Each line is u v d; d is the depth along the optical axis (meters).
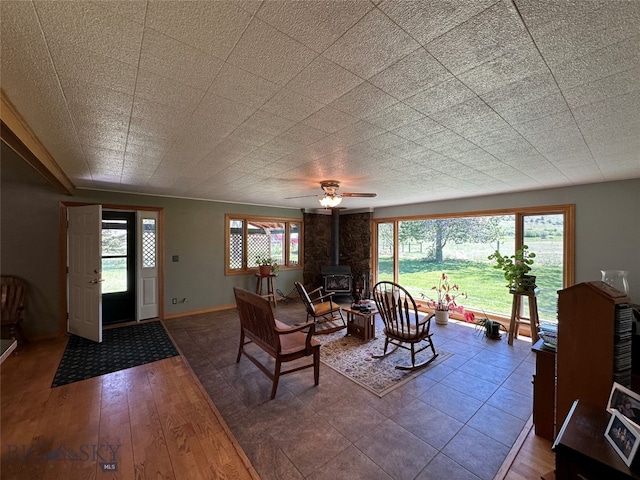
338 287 6.48
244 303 3.03
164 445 1.95
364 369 3.12
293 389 2.71
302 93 1.51
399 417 2.28
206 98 1.56
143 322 4.83
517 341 4.00
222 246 5.73
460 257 5.56
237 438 2.03
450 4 0.92
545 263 4.22
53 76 1.34
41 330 3.96
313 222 7.21
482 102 1.60
